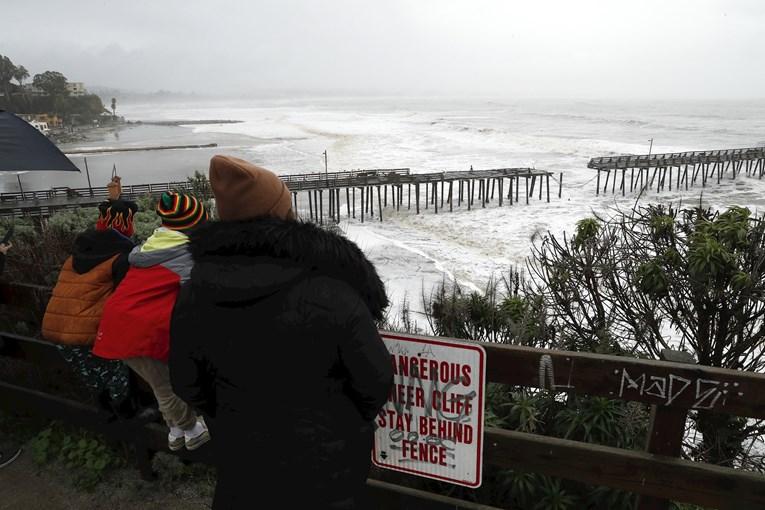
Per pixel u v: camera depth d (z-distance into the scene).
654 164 37.31
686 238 4.51
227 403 1.24
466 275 17.94
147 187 28.75
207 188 13.08
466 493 2.39
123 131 133.62
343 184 30.92
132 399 2.41
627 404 2.59
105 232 2.02
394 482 2.38
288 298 1.15
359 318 1.17
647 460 1.76
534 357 1.73
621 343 4.49
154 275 1.73
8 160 3.09
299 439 1.21
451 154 57.19
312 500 1.24
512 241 23.30
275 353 1.17
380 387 1.21
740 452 4.08
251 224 1.21
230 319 1.18
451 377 1.74
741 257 4.00
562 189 38.72
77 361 2.21
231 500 1.30
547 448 1.86
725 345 4.07
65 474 2.68
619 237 4.87
